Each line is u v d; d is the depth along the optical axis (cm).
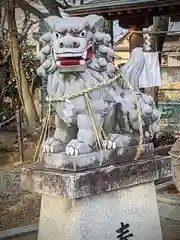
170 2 681
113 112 349
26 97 1030
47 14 1089
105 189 317
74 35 309
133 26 770
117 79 363
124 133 364
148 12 741
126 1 722
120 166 330
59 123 340
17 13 1467
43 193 323
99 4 756
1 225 524
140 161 352
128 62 375
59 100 326
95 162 321
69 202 311
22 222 540
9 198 654
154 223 368
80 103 323
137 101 357
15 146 1013
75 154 312
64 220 316
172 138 990
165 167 377
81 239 309
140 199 357
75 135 343
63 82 325
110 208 330
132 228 346
